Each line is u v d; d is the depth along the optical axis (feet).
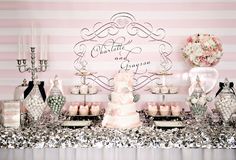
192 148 8.36
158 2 11.17
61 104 9.69
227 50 11.21
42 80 11.23
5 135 8.37
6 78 11.27
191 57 10.46
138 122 9.31
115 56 11.25
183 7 11.17
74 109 10.05
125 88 9.18
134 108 9.26
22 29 11.23
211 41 10.39
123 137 8.37
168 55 11.23
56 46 11.25
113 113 9.10
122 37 11.23
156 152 8.40
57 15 11.19
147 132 8.59
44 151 8.45
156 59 11.25
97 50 11.25
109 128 8.91
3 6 11.17
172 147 8.30
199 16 11.18
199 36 10.57
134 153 8.42
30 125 9.24
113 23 11.21
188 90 11.07
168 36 11.21
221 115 9.43
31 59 10.44
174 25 11.19
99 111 10.42
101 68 11.27
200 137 8.34
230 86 10.04
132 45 11.23
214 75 10.74
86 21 11.20
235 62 11.18
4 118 8.94
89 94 10.50
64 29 11.22
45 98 10.21
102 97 11.28
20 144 8.35
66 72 11.27
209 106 11.03
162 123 9.46
